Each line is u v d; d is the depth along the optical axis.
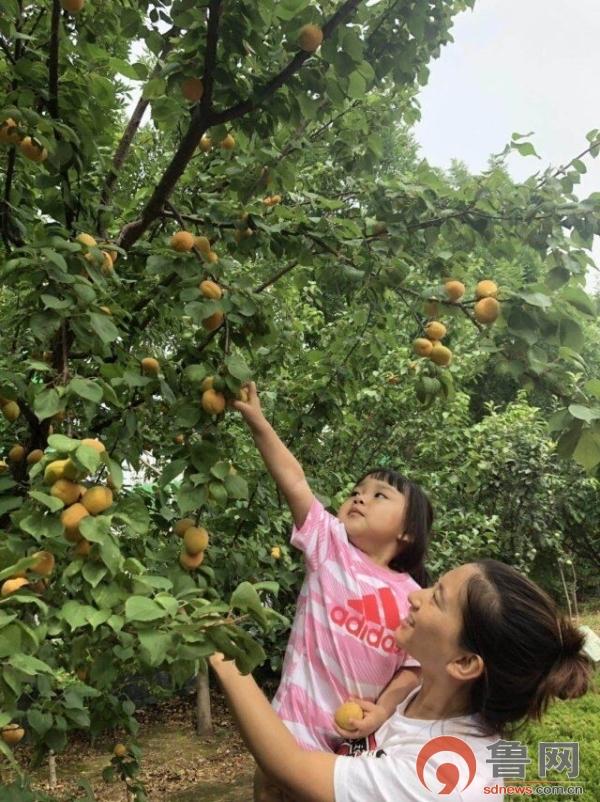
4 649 1.14
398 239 2.49
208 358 2.17
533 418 8.29
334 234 2.58
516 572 1.52
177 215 2.52
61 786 5.71
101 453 1.32
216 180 3.23
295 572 3.62
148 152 4.00
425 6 2.48
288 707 1.84
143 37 2.32
